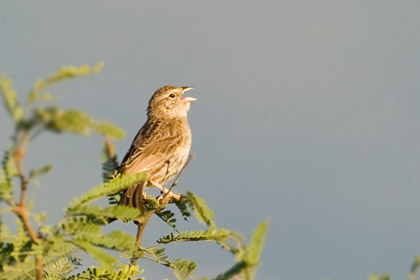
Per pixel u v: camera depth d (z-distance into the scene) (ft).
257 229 17.49
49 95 13.70
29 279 22.58
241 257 17.39
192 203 24.09
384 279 16.25
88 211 21.81
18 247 21.08
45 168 15.58
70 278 24.54
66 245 21.79
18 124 13.57
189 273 25.11
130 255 26.13
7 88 13.89
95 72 14.17
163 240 27.71
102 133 13.61
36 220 20.63
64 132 13.52
